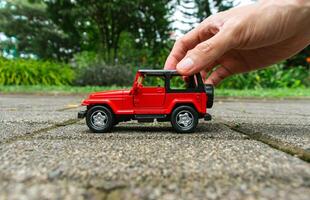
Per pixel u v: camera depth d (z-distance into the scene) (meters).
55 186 0.10
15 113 0.39
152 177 0.11
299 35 0.21
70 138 0.19
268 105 0.63
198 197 0.09
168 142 0.18
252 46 0.21
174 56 0.26
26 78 1.15
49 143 0.17
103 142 0.18
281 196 0.09
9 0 1.66
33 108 0.48
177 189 0.10
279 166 0.12
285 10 0.19
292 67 1.47
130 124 0.27
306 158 0.14
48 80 1.19
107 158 0.14
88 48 1.57
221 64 0.27
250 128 0.24
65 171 0.11
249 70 0.27
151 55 1.32
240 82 1.14
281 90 1.06
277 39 0.20
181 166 0.12
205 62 0.21
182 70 0.21
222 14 0.23
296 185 0.10
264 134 0.20
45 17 1.60
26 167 0.12
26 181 0.10
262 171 0.11
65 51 1.58
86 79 1.12
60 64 1.37
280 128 0.24
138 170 0.12
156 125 0.26
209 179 0.11
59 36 1.53
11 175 0.11
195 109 0.22
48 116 0.35
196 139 0.19
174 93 0.23
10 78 1.14
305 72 1.36
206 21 0.24
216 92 0.92
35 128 0.24
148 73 0.23
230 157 0.14
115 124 0.24
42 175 0.11
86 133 0.21
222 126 0.26
